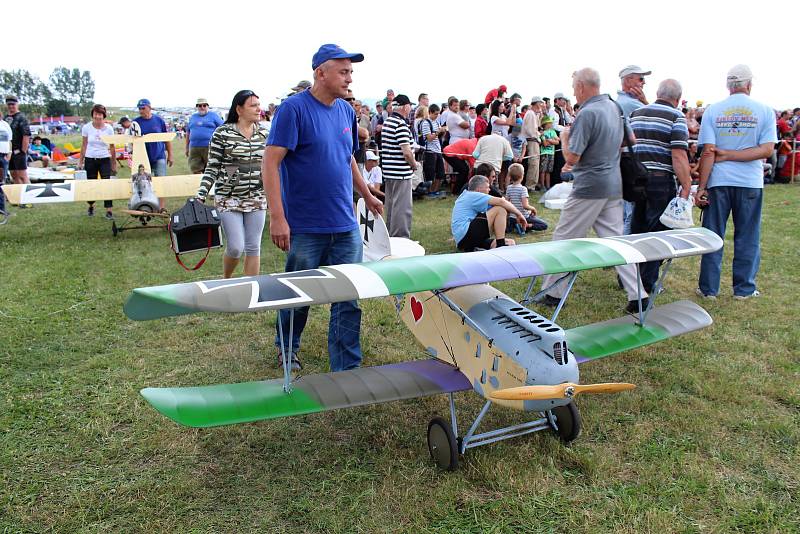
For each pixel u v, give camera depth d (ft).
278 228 12.03
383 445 11.43
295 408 9.64
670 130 17.44
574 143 16.52
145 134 36.47
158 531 9.03
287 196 12.46
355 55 11.91
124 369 14.42
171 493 9.89
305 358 15.08
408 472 10.55
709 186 18.98
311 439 11.60
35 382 13.64
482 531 9.03
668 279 21.54
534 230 29.43
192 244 20.57
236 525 9.21
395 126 25.55
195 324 17.46
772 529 8.89
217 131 17.01
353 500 9.75
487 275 10.11
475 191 23.07
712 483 10.05
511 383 9.96
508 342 10.09
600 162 16.75
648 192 17.89
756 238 19.04
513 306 10.85
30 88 357.00
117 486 10.07
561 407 11.32
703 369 14.32
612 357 15.10
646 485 10.02
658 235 13.20
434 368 11.59
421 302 13.29
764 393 13.23
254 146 17.08
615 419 12.19
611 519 9.21
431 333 12.88
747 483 10.11
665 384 13.71
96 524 9.17
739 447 11.14
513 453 11.03
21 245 27.07
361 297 9.05
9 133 35.55
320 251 12.80
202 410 9.28
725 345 15.69
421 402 13.01
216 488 10.10
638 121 18.07
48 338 16.17
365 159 31.78
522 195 28.99
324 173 12.25
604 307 18.71
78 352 15.37
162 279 21.52
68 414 12.32
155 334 16.62
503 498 9.71
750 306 18.60
